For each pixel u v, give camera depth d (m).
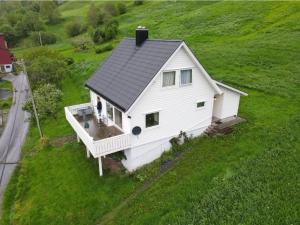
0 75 57.72
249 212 12.71
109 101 18.89
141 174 17.97
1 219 16.89
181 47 17.50
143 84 17.12
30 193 18.50
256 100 26.77
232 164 16.73
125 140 17.88
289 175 14.74
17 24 97.81
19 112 36.28
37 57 45.19
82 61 53.44
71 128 28.06
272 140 18.84
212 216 12.99
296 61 34.44
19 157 24.66
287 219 12.03
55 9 114.00
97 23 88.56
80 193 17.30
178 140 20.39
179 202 14.51
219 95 22.06
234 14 60.16
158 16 74.94
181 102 19.58
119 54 22.84
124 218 14.59
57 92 33.06
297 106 24.41
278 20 51.22
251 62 36.75
